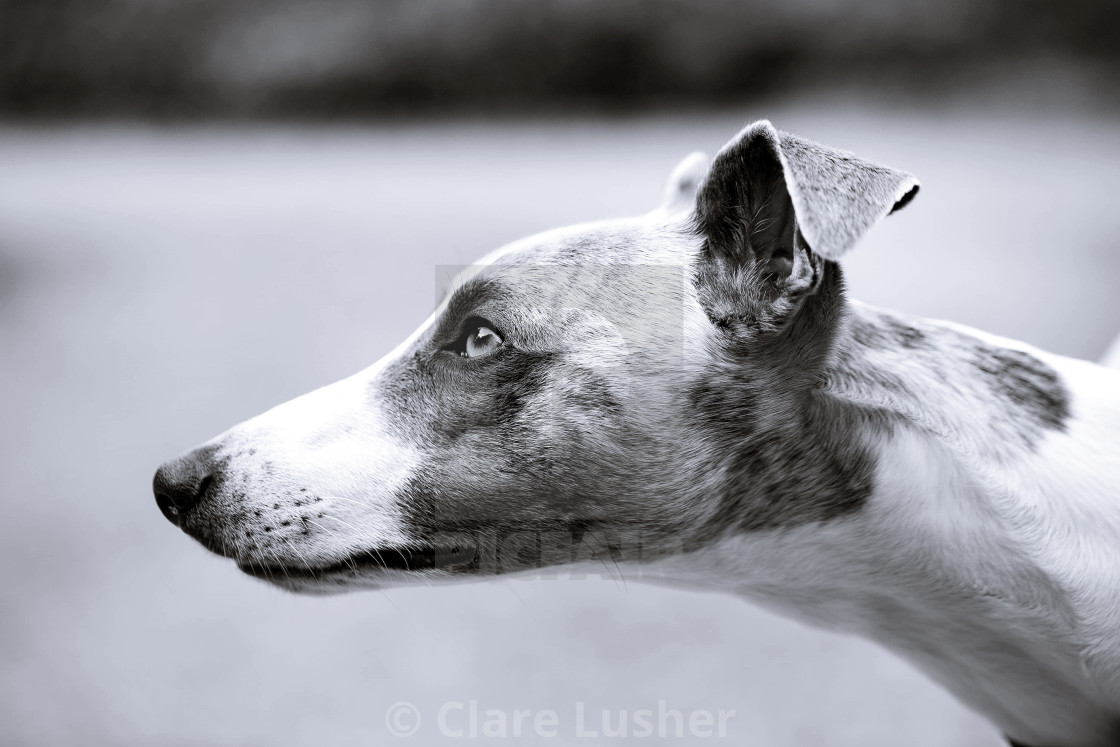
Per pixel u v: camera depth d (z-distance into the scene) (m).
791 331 1.84
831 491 1.84
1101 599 1.83
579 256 1.86
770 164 1.83
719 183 1.84
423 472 1.85
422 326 1.88
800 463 1.84
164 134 11.69
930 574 1.85
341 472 1.85
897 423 1.84
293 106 12.35
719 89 11.90
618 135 10.09
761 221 1.84
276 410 1.87
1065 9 11.45
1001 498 1.83
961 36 11.50
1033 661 1.86
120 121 12.49
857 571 1.86
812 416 1.84
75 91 12.61
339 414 1.86
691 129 10.19
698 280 1.85
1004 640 1.86
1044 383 1.86
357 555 1.85
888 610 1.87
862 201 1.80
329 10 12.38
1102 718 1.87
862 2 11.59
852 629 1.89
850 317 1.85
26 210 7.56
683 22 11.80
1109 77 11.10
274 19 12.46
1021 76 11.22
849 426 1.84
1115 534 1.83
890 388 1.84
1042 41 11.52
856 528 1.85
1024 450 1.84
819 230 1.80
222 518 1.86
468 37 12.02
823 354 1.84
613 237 1.86
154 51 12.48
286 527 1.85
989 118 10.40
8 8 12.51
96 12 12.50
